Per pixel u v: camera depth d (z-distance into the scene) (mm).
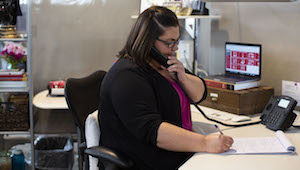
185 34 3412
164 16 1794
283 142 1748
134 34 1814
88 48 3623
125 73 1738
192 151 1683
